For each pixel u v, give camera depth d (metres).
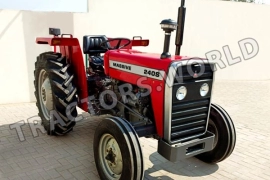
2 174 3.00
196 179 3.04
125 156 2.48
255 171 3.27
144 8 7.21
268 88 8.52
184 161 3.44
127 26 7.02
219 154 3.21
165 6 7.57
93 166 3.24
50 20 5.75
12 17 5.36
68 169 3.15
